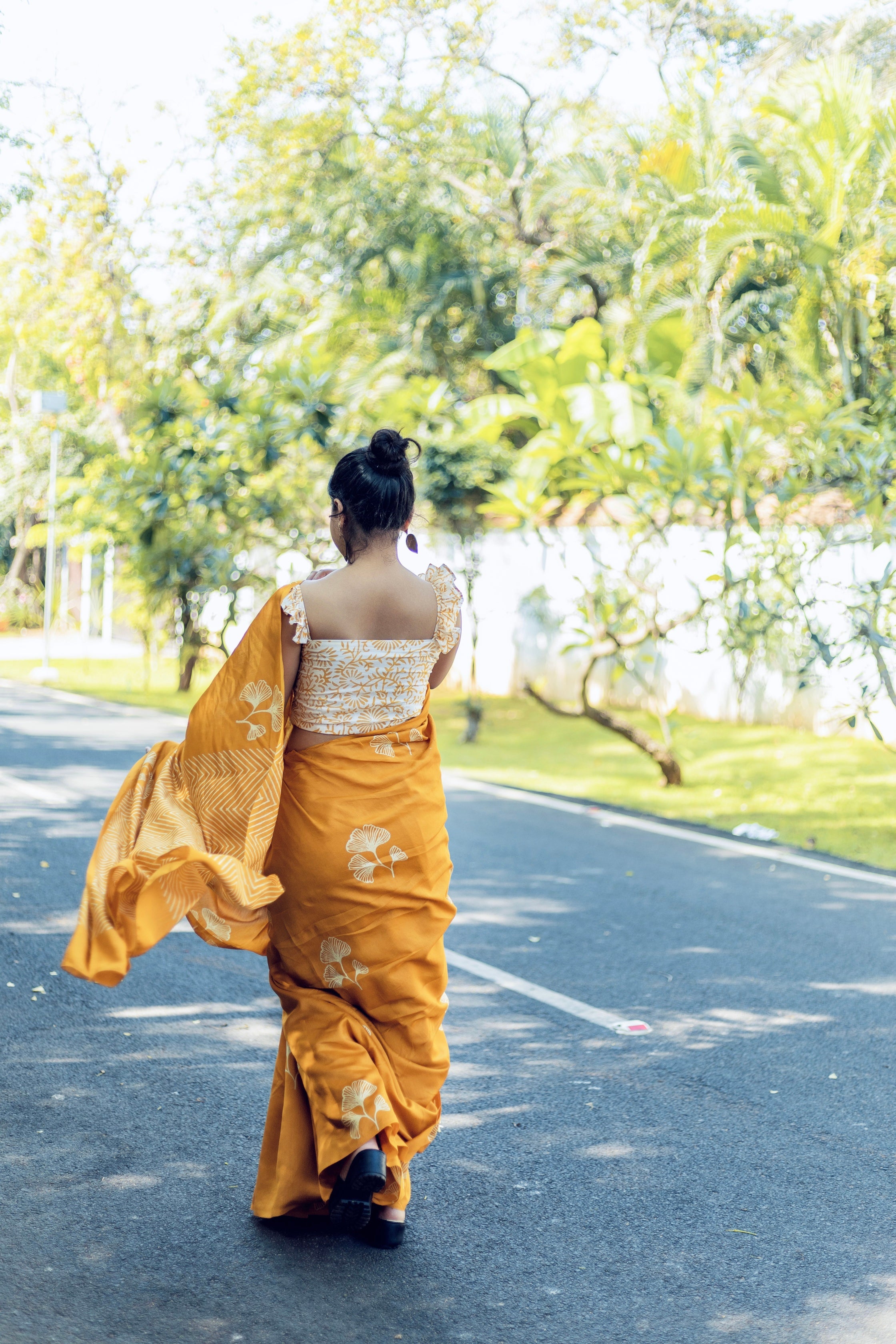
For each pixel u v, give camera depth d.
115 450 21.48
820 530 10.70
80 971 2.77
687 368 14.84
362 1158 2.77
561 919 6.33
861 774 11.70
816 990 5.28
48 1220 3.06
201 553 15.30
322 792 2.92
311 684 2.91
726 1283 2.92
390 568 2.94
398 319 19.36
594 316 18.81
